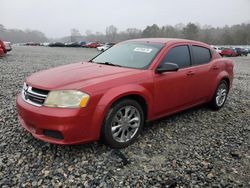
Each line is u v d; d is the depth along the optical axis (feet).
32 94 12.82
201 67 18.19
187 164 12.47
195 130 16.57
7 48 81.25
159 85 15.03
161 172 11.73
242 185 11.14
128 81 13.64
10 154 12.73
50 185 10.63
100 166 11.96
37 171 11.47
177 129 16.56
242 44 335.67
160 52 15.87
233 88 31.17
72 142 12.09
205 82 18.61
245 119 19.30
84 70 14.40
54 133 12.16
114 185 10.75
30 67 45.80
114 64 16.03
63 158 12.49
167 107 15.97
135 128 14.24
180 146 14.28
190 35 344.28
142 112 14.43
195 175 11.62
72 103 11.98
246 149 14.37
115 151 13.28
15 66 46.24
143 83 14.17
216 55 20.38
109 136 13.03
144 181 11.05
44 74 14.16
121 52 17.15
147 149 13.78
